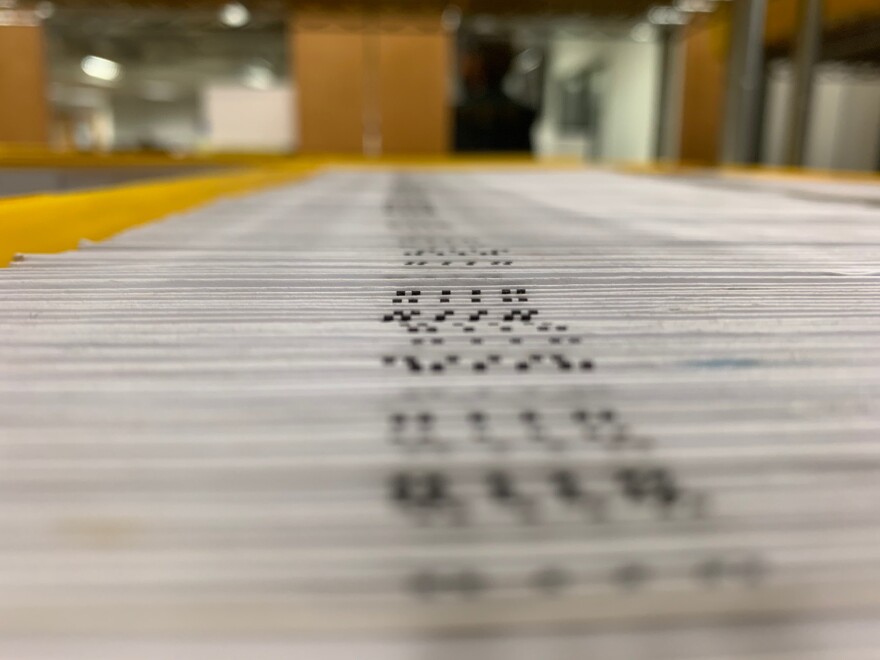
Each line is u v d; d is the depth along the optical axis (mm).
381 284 65
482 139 516
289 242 88
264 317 54
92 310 55
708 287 65
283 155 471
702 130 502
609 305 59
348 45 488
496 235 98
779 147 484
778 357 47
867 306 59
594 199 162
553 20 449
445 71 495
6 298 58
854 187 205
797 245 90
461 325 53
